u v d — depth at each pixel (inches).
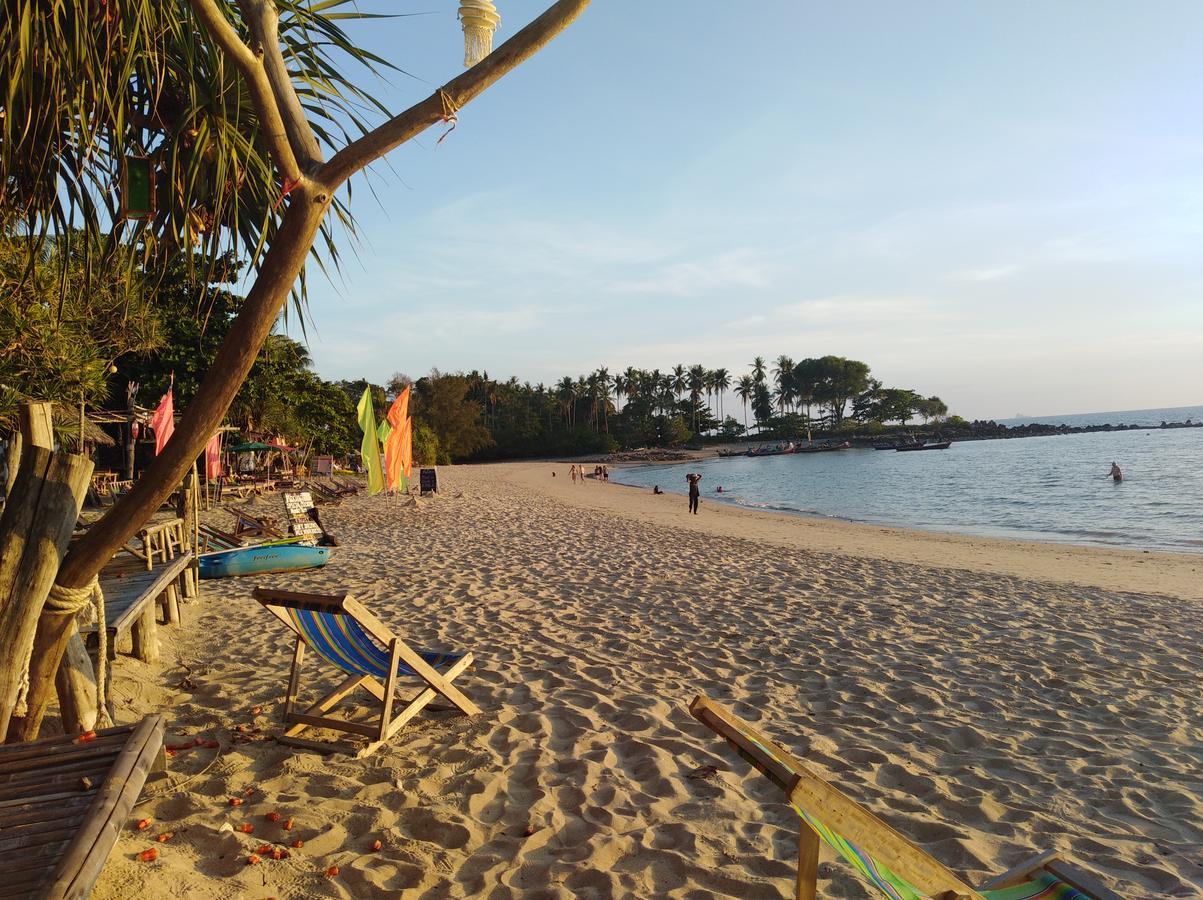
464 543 591.5
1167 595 418.3
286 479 1163.9
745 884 125.8
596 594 378.0
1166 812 157.5
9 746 110.1
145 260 141.6
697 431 4985.2
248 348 113.3
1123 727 204.5
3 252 241.9
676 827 144.9
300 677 232.4
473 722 198.1
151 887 115.0
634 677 242.2
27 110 117.0
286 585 397.1
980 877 132.8
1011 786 168.4
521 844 137.9
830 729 201.6
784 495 1600.6
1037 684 240.8
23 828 90.5
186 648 265.0
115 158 130.1
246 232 152.2
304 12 127.6
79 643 158.2
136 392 820.0
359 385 3489.2
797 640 291.1
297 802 150.9
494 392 4271.7
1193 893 127.8
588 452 4247.0
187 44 127.3
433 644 281.3
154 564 283.1
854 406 5895.7
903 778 172.2
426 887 123.9
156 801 149.0
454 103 107.3
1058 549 679.1
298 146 111.9
